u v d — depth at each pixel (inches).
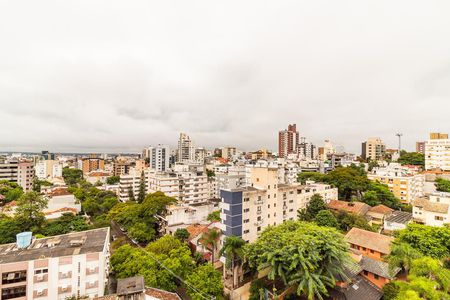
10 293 1326.3
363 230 2052.2
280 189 2345.0
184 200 3932.1
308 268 1348.4
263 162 4350.4
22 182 5359.3
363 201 3211.1
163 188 3774.6
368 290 1471.5
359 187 3307.1
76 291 1430.9
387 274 1546.5
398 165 4352.9
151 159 6560.0
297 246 1366.9
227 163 6481.3
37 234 2190.0
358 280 1539.1
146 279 1480.1
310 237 1405.0
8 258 1416.1
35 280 1366.9
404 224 2389.3
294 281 1339.8
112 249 2330.2
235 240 1690.5
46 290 1382.9
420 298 1096.8
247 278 1860.2
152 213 2628.0
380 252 1817.2
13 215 2758.4
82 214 3189.0
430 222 2293.3
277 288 1628.9
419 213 2469.2
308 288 1282.0
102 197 3865.7
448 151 4382.4
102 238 1737.2
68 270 1428.4
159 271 1552.7
